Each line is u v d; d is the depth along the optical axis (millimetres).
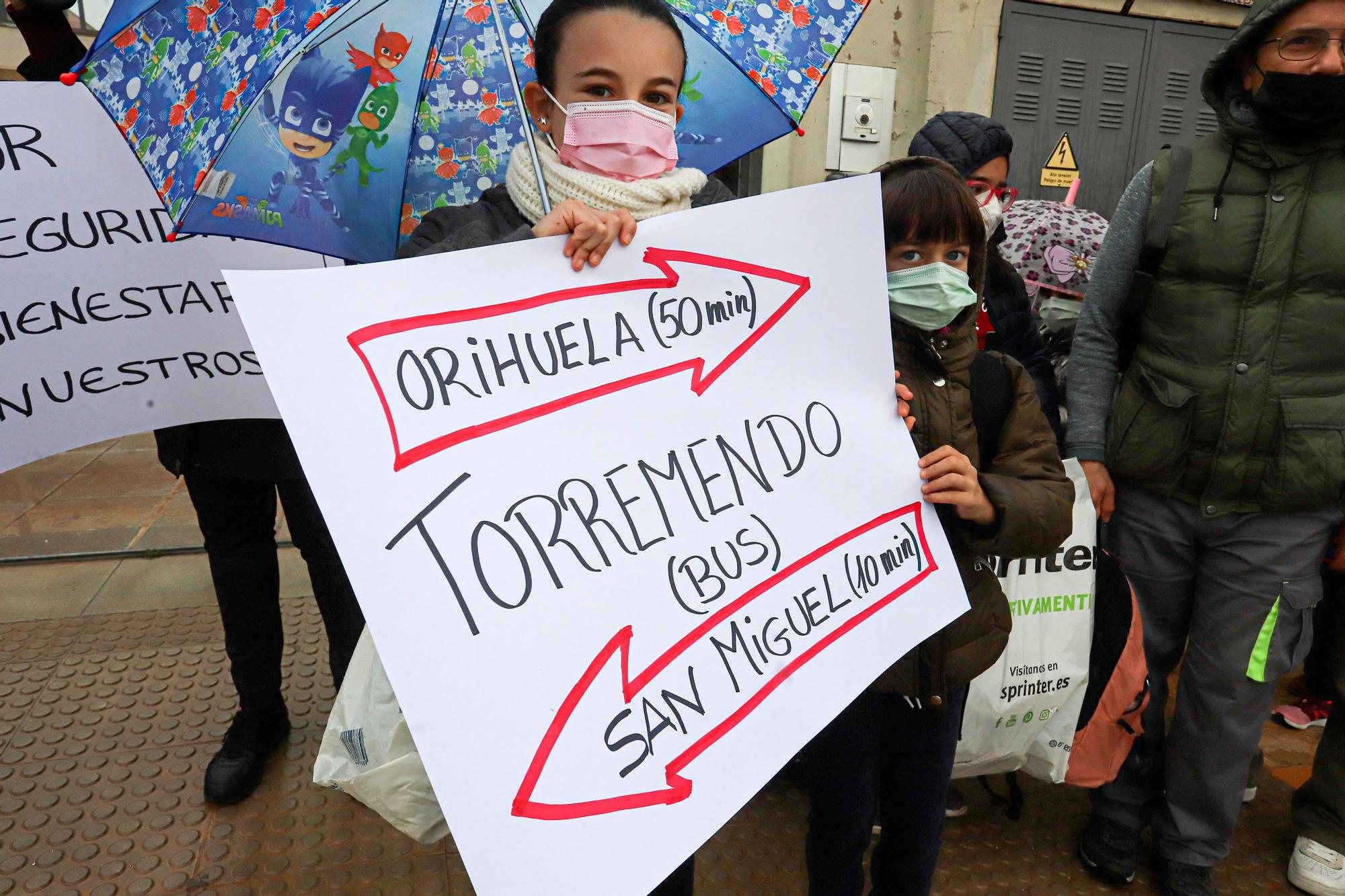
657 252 1103
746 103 1500
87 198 1664
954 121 2176
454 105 1533
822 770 1441
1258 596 1871
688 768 974
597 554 983
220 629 3109
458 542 910
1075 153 4180
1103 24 4016
